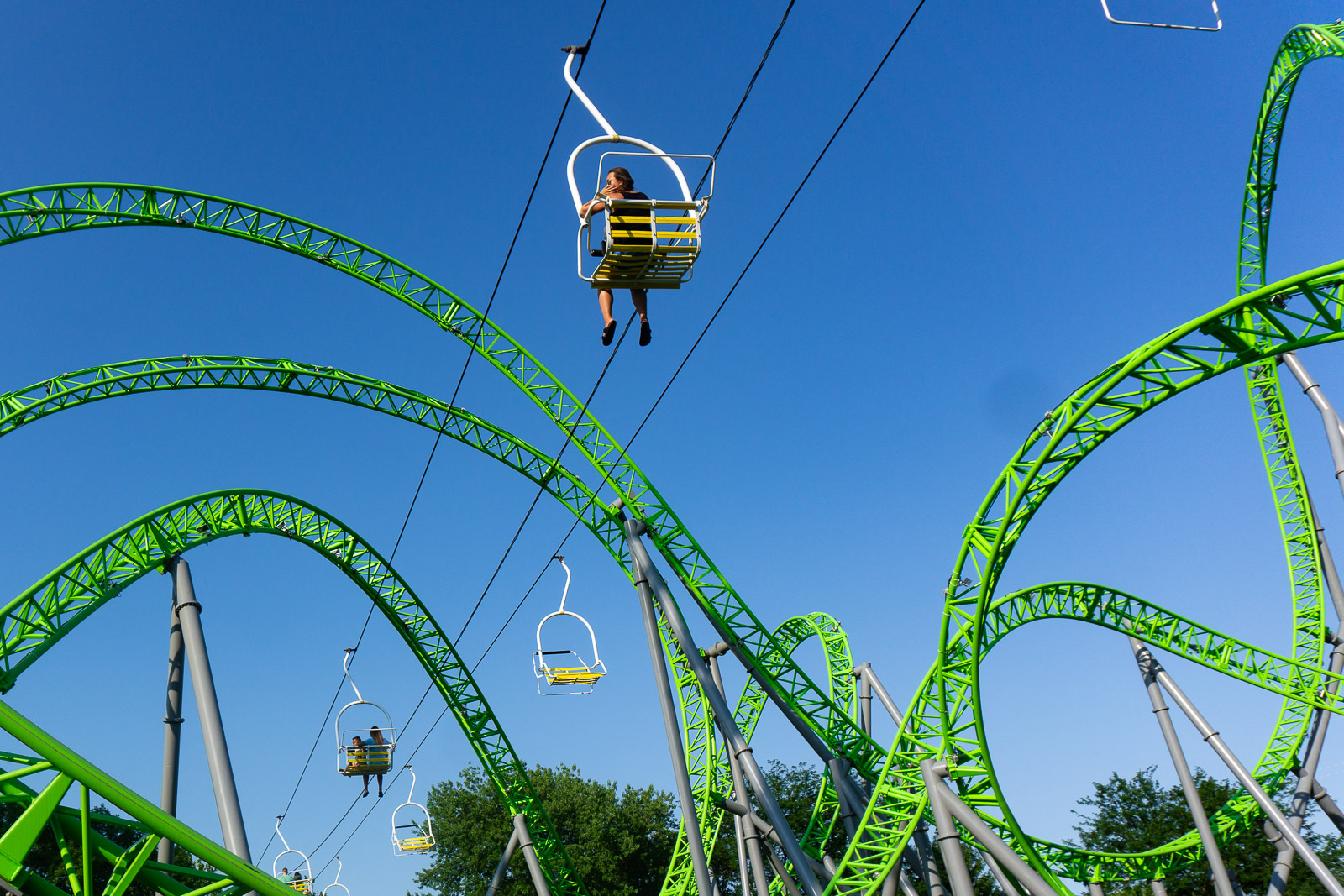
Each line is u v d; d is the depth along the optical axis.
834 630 42.47
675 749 28.62
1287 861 36.41
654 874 73.00
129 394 32.88
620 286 18.14
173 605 27.59
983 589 24.12
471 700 42.50
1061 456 22.44
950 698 26.33
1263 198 39.31
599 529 34.75
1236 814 37.84
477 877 72.62
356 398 34.88
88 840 15.49
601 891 68.19
